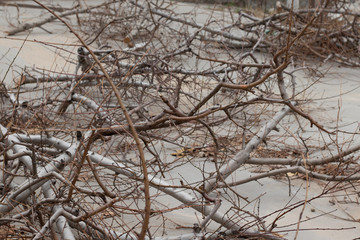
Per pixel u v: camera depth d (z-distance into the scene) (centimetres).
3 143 491
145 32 1242
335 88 1013
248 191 564
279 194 559
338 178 541
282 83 618
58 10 1470
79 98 657
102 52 741
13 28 1259
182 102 830
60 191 426
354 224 505
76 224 425
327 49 1156
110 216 443
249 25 1188
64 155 485
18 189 426
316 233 482
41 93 794
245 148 550
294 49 1110
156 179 475
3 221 405
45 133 522
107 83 724
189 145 659
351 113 855
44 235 380
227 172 535
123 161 580
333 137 734
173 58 872
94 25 1185
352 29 1209
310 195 563
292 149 664
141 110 702
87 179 524
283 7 1207
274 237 418
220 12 1733
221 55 1127
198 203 454
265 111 788
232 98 808
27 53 1004
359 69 1164
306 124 782
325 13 1244
